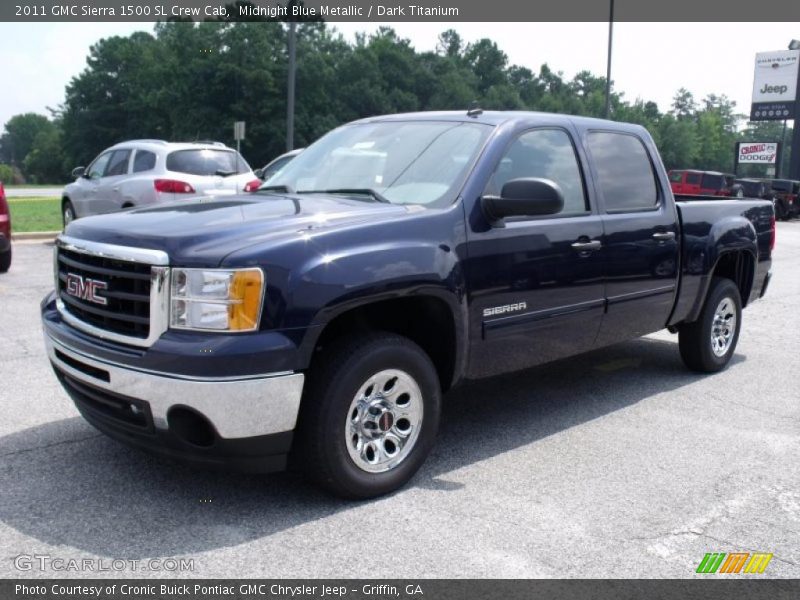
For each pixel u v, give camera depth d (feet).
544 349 15.53
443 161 14.65
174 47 230.27
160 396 11.01
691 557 11.10
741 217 21.35
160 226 12.08
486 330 14.10
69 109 312.50
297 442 12.03
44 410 16.65
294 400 11.41
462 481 13.53
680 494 13.23
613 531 11.80
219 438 11.09
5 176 449.06
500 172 14.69
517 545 11.27
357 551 10.95
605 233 16.44
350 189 15.02
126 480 13.12
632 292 17.40
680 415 17.52
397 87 276.82
